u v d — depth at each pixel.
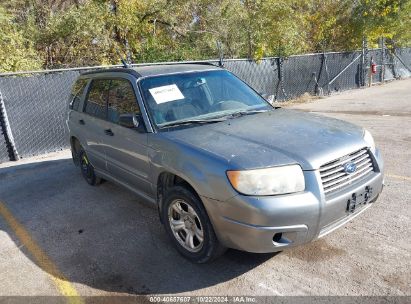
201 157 3.06
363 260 3.24
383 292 2.83
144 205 4.89
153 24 14.53
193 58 13.95
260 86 12.26
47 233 4.34
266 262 3.35
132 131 3.96
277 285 3.03
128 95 4.18
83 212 4.84
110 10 13.20
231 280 3.15
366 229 3.75
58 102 8.26
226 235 2.95
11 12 13.02
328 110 11.05
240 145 3.10
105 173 5.04
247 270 3.26
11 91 7.60
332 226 2.99
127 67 4.68
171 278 3.24
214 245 3.12
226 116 3.95
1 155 7.68
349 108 11.12
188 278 3.22
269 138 3.20
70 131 5.84
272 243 2.78
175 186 3.38
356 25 17.83
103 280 3.30
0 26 10.75
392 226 3.77
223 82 4.53
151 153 3.64
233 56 14.42
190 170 3.09
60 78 8.22
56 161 7.52
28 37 12.42
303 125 3.53
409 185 4.80
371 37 17.89
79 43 12.80
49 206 5.16
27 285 3.32
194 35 15.34
